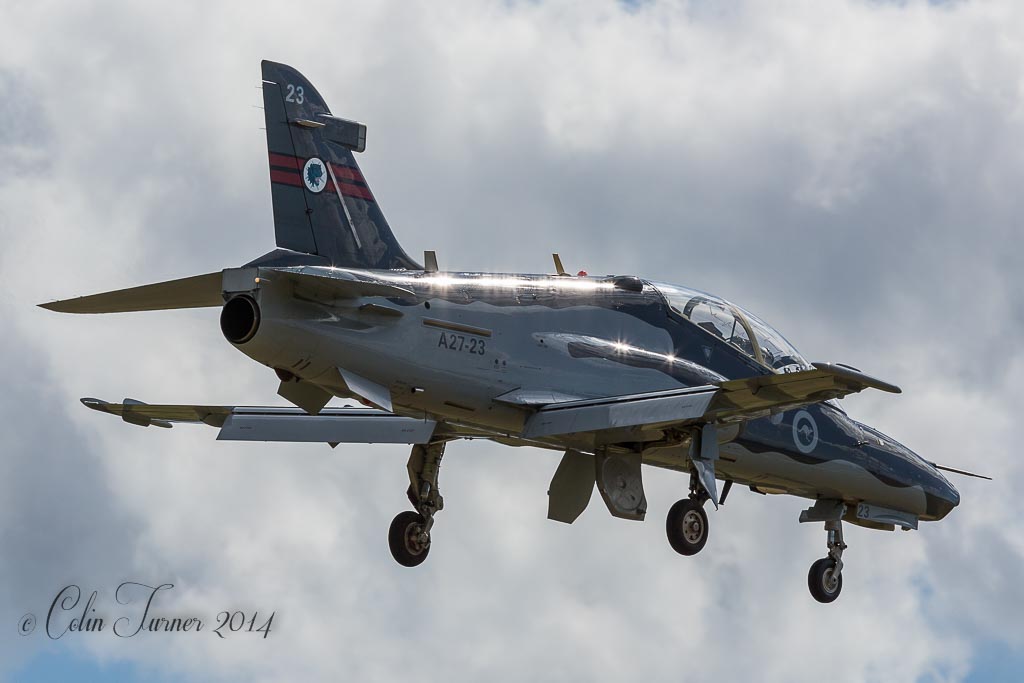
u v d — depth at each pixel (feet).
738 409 149.79
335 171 167.63
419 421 173.27
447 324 154.71
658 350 174.70
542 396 161.48
